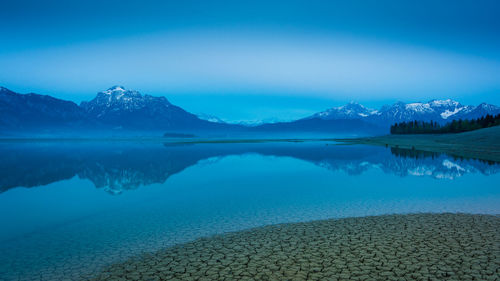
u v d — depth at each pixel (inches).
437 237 459.2
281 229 535.2
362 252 413.4
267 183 1109.1
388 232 490.3
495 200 754.2
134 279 366.9
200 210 718.5
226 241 484.4
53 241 524.4
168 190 1012.5
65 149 3772.1
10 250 483.5
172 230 562.6
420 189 926.4
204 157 2368.4
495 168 1411.2
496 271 348.5
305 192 915.4
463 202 737.0
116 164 1903.3
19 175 1462.8
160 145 4872.0
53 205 829.8
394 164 1674.5
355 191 916.0
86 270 402.3
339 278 345.7
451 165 1557.6
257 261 399.5
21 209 787.4
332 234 492.4
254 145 4537.4
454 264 368.2
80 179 1320.1
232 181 1176.8
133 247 479.8
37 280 378.3
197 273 372.8
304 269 371.2
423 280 334.3
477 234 468.4
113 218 669.9
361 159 2014.0
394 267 366.3
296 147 3784.5
